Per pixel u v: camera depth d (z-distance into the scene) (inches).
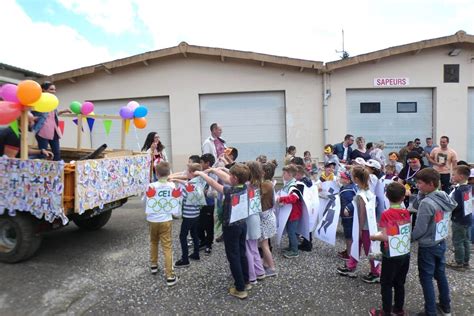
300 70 416.2
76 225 235.5
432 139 426.0
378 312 119.8
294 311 125.3
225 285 145.6
